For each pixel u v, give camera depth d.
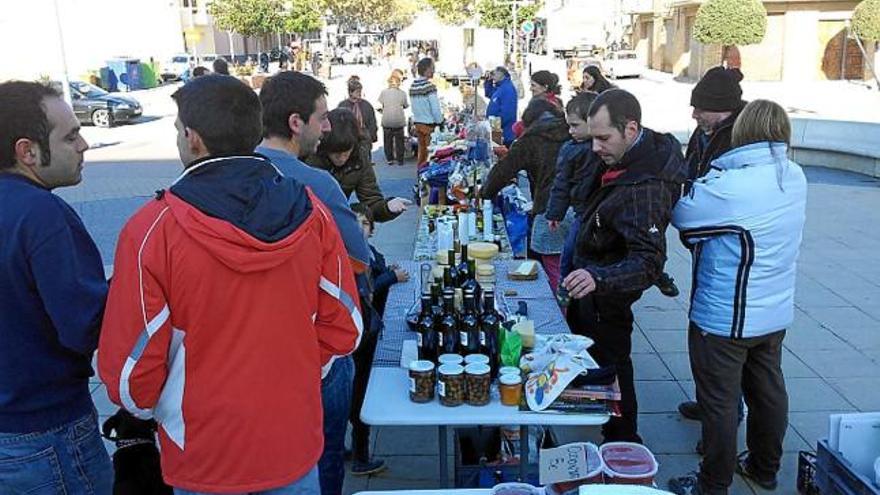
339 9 60.53
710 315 3.02
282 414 1.86
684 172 2.99
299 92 2.57
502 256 4.34
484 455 3.08
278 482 1.87
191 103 1.81
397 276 3.77
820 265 6.76
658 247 2.89
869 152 10.79
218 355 1.79
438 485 3.54
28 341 1.98
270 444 1.85
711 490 3.19
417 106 11.04
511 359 2.62
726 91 3.69
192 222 1.71
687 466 3.68
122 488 2.37
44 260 1.89
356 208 3.68
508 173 4.86
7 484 2.03
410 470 3.68
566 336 2.75
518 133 8.74
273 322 1.82
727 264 2.94
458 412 2.46
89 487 2.16
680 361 4.83
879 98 22.44
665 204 2.90
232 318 1.78
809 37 30.34
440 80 21.86
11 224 1.89
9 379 1.98
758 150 2.89
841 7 29.84
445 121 11.28
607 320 3.33
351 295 2.07
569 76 25.05
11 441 2.01
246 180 1.79
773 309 2.99
